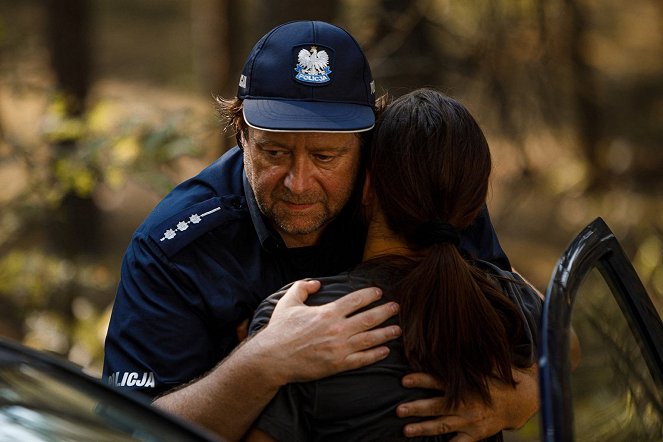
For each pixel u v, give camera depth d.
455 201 3.35
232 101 3.78
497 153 10.69
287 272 3.84
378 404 3.28
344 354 3.24
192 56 26.98
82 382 2.94
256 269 3.79
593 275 3.56
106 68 26.16
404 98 3.47
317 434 3.33
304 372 3.25
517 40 9.95
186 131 8.59
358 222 3.70
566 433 2.80
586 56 10.47
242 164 3.98
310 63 3.57
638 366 3.70
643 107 17.70
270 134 3.51
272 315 3.37
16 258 10.52
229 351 3.79
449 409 3.28
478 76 9.94
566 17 10.11
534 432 7.83
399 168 3.34
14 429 2.70
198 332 3.71
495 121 10.20
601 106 11.74
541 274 15.30
